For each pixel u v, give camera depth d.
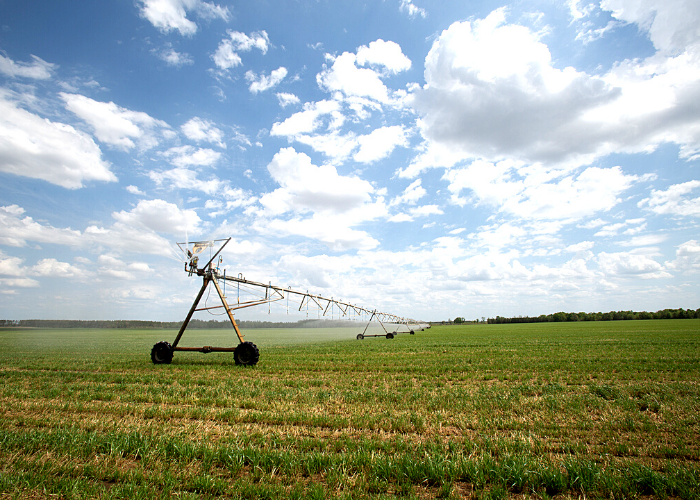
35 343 41.19
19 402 10.02
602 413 8.59
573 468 5.27
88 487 4.95
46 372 15.81
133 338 56.16
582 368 16.25
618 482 4.96
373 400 10.09
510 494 4.93
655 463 5.80
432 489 5.07
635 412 8.64
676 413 8.48
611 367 16.36
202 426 7.86
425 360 20.28
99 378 14.19
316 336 60.50
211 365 18.45
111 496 4.64
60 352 27.12
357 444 6.52
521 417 8.30
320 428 7.78
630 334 45.53
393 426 7.71
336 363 18.97
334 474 5.24
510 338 43.84
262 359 21.05
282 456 5.77
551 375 14.72
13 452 6.21
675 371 15.11
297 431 7.57
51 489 4.89
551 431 7.29
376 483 5.04
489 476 5.24
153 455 6.05
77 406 9.46
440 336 55.19
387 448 6.34
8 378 14.33
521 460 5.60
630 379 13.57
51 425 8.03
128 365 18.44
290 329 115.81
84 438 6.71
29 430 7.42
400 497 4.78
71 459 5.94
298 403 9.78
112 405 9.62
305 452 6.20
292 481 5.23
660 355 21.06
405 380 13.88
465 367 17.02
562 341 34.75
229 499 4.78
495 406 9.27
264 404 9.59
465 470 5.35
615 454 6.29
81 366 17.98
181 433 7.23
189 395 10.84
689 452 6.13
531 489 5.02
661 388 11.27
